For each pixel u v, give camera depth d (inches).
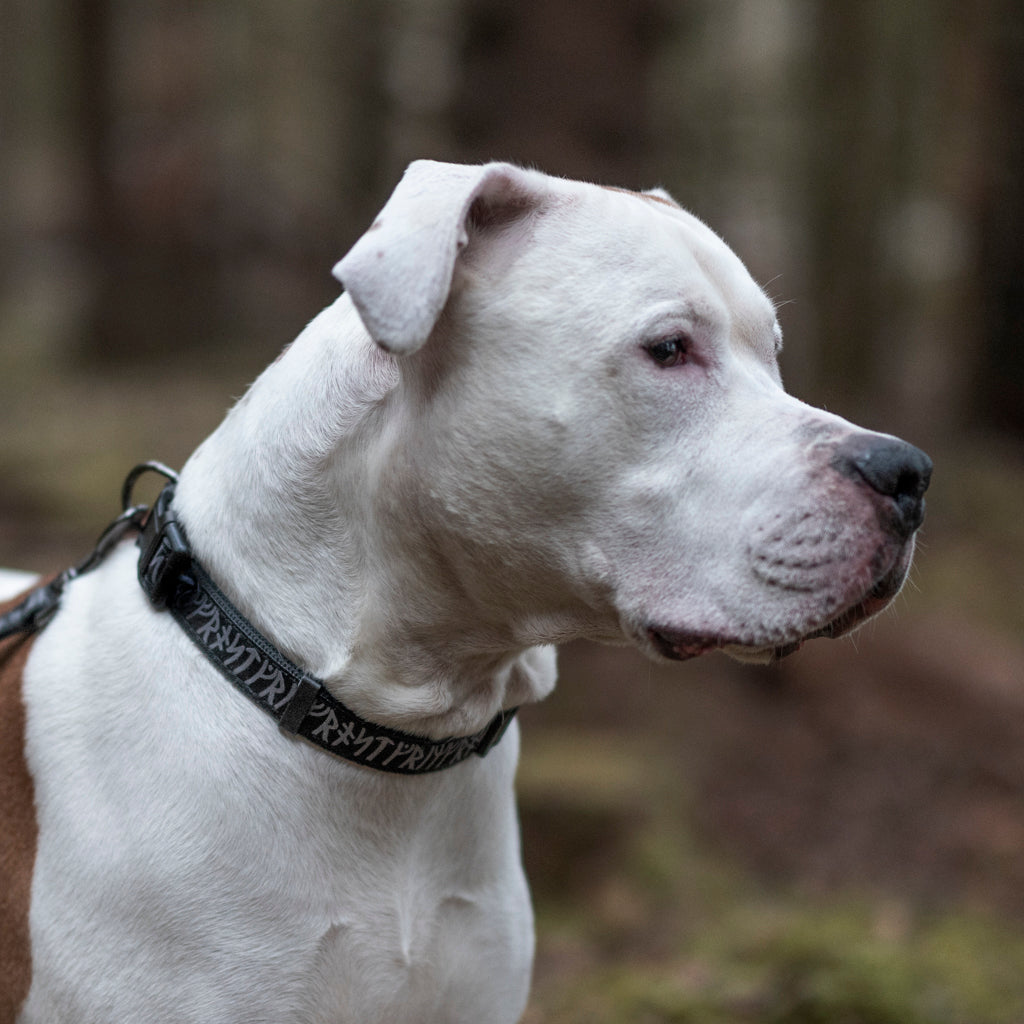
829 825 215.2
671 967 168.7
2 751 91.8
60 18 467.2
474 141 292.5
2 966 87.8
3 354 493.0
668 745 226.8
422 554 86.5
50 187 654.5
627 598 83.8
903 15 334.6
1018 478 348.2
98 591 96.9
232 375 424.8
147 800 85.2
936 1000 153.4
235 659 88.0
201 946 84.4
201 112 500.7
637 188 295.4
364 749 87.8
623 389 82.2
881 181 333.7
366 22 448.8
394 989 90.0
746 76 394.0
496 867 96.2
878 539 81.2
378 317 77.5
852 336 334.0
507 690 95.7
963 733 237.8
